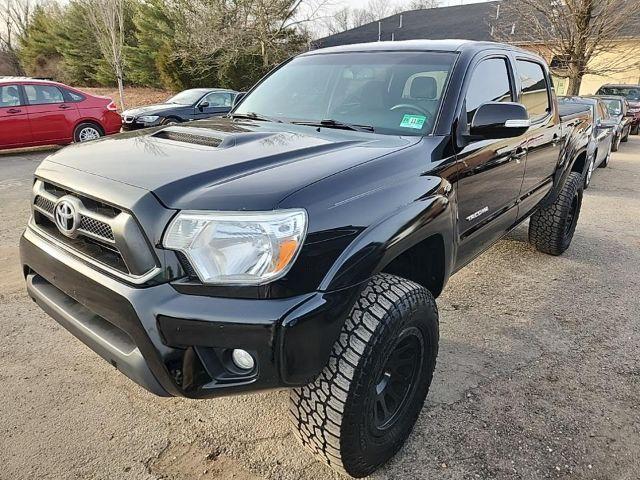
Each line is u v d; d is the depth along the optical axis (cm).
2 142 1026
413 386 238
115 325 190
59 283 216
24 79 1077
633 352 339
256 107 340
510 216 377
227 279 174
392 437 228
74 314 215
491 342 346
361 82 314
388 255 203
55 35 3341
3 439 239
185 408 268
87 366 300
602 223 673
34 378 286
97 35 2389
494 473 230
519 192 381
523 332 362
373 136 270
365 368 195
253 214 174
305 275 178
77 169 214
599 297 426
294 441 246
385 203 211
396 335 206
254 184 187
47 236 228
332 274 184
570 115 505
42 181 233
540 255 528
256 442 245
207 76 2359
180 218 177
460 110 283
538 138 395
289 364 175
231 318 171
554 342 349
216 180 191
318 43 2500
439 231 240
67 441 240
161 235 178
